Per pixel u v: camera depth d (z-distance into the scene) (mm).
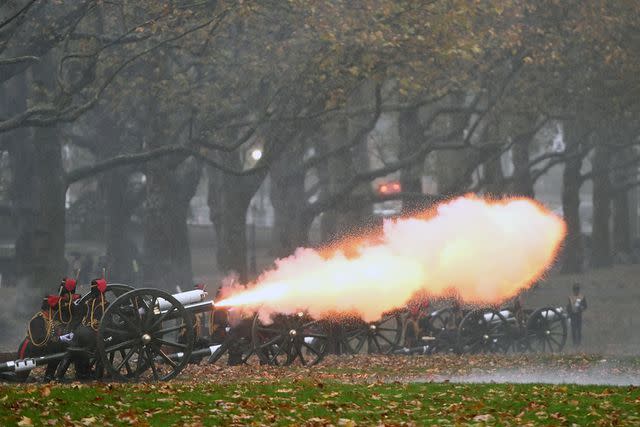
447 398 45719
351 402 43969
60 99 97688
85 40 105125
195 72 142250
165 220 138750
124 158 116750
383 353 79125
